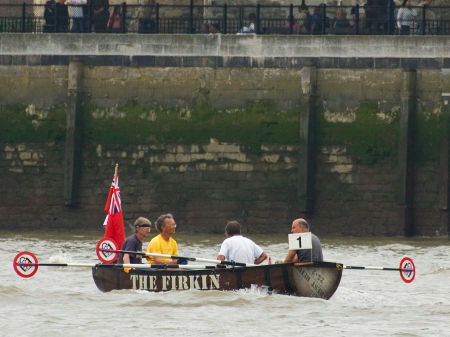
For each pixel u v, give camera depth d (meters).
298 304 79.19
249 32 149.25
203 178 142.88
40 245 124.94
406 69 140.38
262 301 79.75
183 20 154.50
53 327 71.81
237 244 83.69
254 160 142.25
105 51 143.88
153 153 143.38
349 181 141.38
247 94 142.38
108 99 143.88
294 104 141.62
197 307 78.12
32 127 144.62
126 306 78.69
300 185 140.62
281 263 80.81
